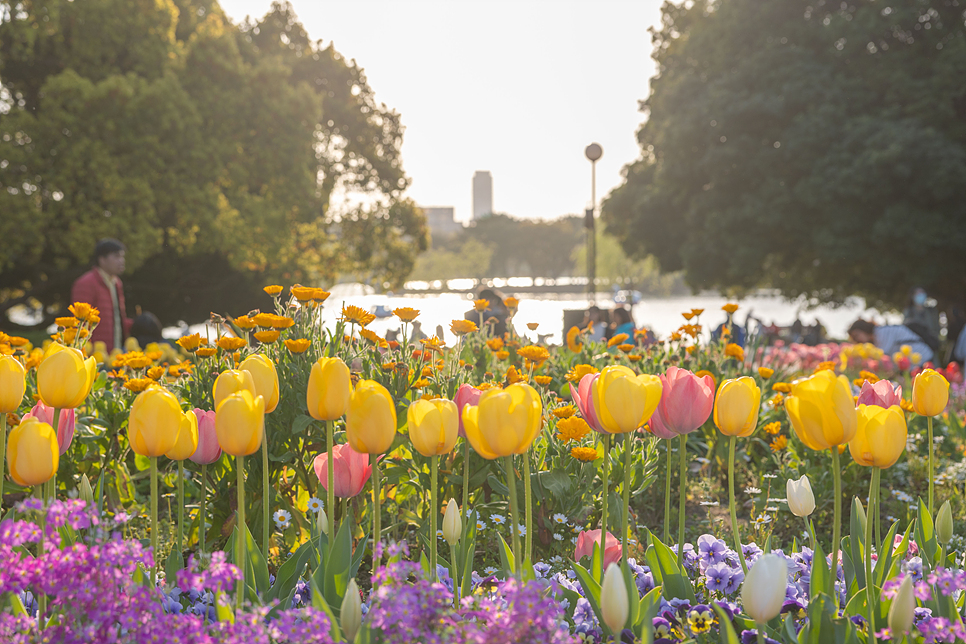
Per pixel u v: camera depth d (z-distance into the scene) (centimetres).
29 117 1836
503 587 128
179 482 165
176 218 2245
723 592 176
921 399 172
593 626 150
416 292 9638
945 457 489
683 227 2386
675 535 347
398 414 294
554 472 293
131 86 1917
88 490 166
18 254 1983
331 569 148
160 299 2405
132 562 131
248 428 132
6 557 121
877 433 135
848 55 2145
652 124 2733
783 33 2205
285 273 2759
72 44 2020
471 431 132
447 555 290
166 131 2012
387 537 295
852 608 146
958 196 1873
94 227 1862
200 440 173
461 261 12069
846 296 2423
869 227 1922
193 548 286
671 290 11050
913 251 1834
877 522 174
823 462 413
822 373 132
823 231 1945
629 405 139
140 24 2059
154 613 128
